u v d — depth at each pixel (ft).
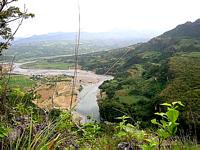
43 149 6.02
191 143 9.29
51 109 7.59
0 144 7.00
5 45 8.11
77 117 9.93
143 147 7.61
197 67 203.82
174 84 143.33
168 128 6.80
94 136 12.47
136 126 9.78
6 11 29.48
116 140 11.21
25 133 7.66
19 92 9.09
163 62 253.24
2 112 8.02
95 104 188.55
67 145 8.14
